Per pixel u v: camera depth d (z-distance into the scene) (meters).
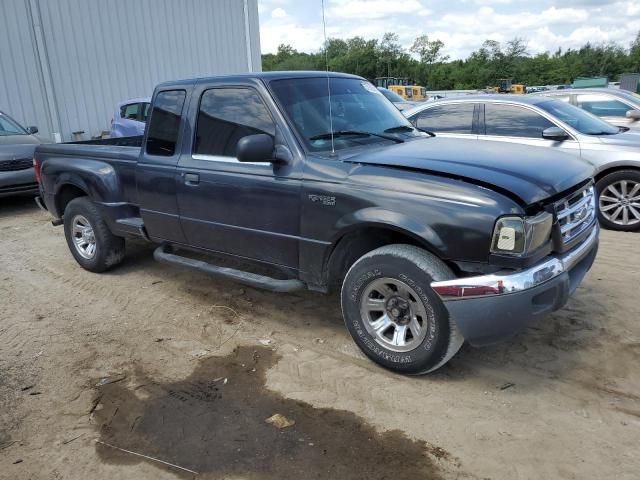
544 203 3.16
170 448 2.95
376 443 2.91
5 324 4.61
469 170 3.26
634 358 3.62
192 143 4.44
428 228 3.15
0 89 13.51
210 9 17.73
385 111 4.61
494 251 3.00
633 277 5.06
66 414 3.30
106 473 2.78
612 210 6.83
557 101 7.57
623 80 28.47
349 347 3.97
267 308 4.73
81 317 4.71
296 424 3.10
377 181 3.37
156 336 4.30
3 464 2.88
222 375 3.67
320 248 3.68
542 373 3.50
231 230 4.23
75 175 5.52
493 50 79.94
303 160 3.73
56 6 14.22
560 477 2.61
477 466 2.71
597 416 3.05
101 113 15.46
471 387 3.38
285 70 4.55
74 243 5.84
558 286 3.16
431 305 3.19
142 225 5.09
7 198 10.54
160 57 16.61
